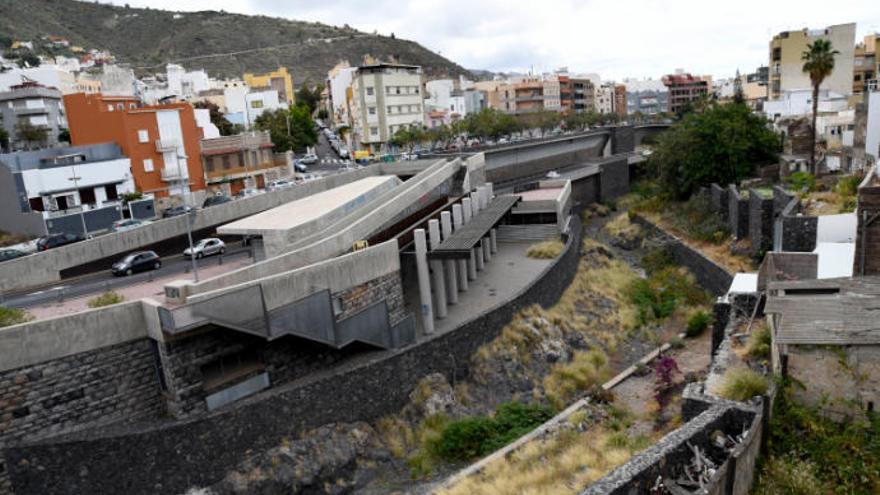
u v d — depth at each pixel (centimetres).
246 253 3588
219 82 13338
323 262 2377
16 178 4859
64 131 7850
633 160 8162
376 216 2980
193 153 6247
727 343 2139
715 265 3844
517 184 6475
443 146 8925
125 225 4709
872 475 1331
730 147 5303
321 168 8225
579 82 13825
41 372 1850
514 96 12488
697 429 1490
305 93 14075
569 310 3559
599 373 2870
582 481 1709
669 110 15925
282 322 2180
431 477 2108
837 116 5797
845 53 8112
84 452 1812
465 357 2739
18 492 1792
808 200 3781
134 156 5828
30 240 4556
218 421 1981
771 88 8869
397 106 9569
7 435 1800
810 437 1459
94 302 2203
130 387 2023
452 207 3681
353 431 2270
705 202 5181
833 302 1705
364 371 2344
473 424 2252
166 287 2008
